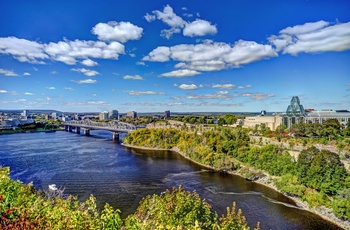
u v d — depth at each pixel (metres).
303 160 73.50
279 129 140.75
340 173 63.44
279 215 54.66
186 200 30.08
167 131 156.75
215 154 103.94
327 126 132.00
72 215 14.84
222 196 65.25
